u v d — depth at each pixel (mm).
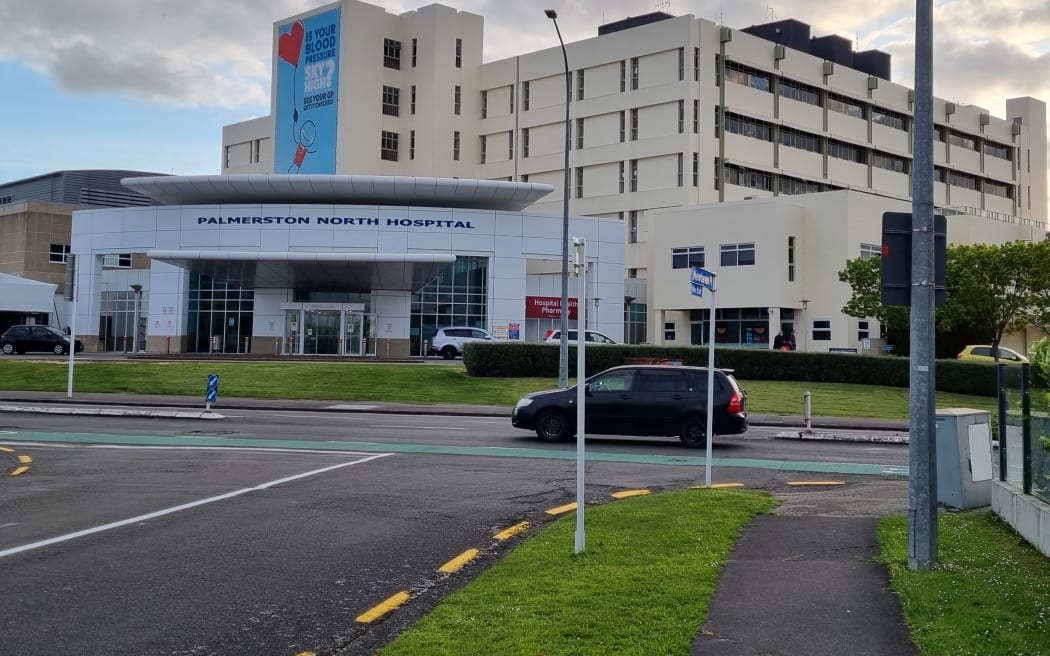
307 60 80562
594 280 54188
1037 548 8250
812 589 6906
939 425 11445
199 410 25656
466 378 34125
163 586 7598
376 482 13359
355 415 25719
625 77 71562
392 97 80625
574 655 5375
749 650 5516
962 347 49719
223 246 50500
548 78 77125
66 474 14008
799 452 18141
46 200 102500
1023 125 97875
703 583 6980
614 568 7473
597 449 17859
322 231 50312
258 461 15547
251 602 7164
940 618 6078
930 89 7754
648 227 66750
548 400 18891
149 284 52469
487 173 81125
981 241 63719
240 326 50688
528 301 53375
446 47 79750
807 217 58219
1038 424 8758
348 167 77375
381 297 50781
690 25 67250
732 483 13609
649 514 9930
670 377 18625
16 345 48562
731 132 69625
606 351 35500
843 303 56156
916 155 7777
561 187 75625
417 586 7711
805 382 35250
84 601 7129
